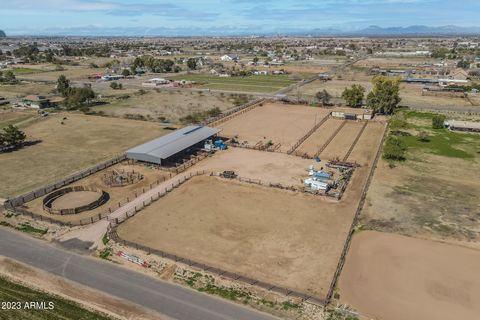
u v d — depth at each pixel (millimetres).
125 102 135750
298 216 54719
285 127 103062
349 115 111812
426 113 116750
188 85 171875
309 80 184875
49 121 109750
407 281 41000
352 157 79625
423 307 37156
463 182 66375
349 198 60469
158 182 66875
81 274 41969
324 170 72188
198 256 45000
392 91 113875
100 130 100312
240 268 42750
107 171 72250
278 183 66000
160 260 44125
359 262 44188
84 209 56938
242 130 100312
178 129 97375
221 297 38250
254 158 78938
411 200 59625
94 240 48781
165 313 36000
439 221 53219
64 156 80562
